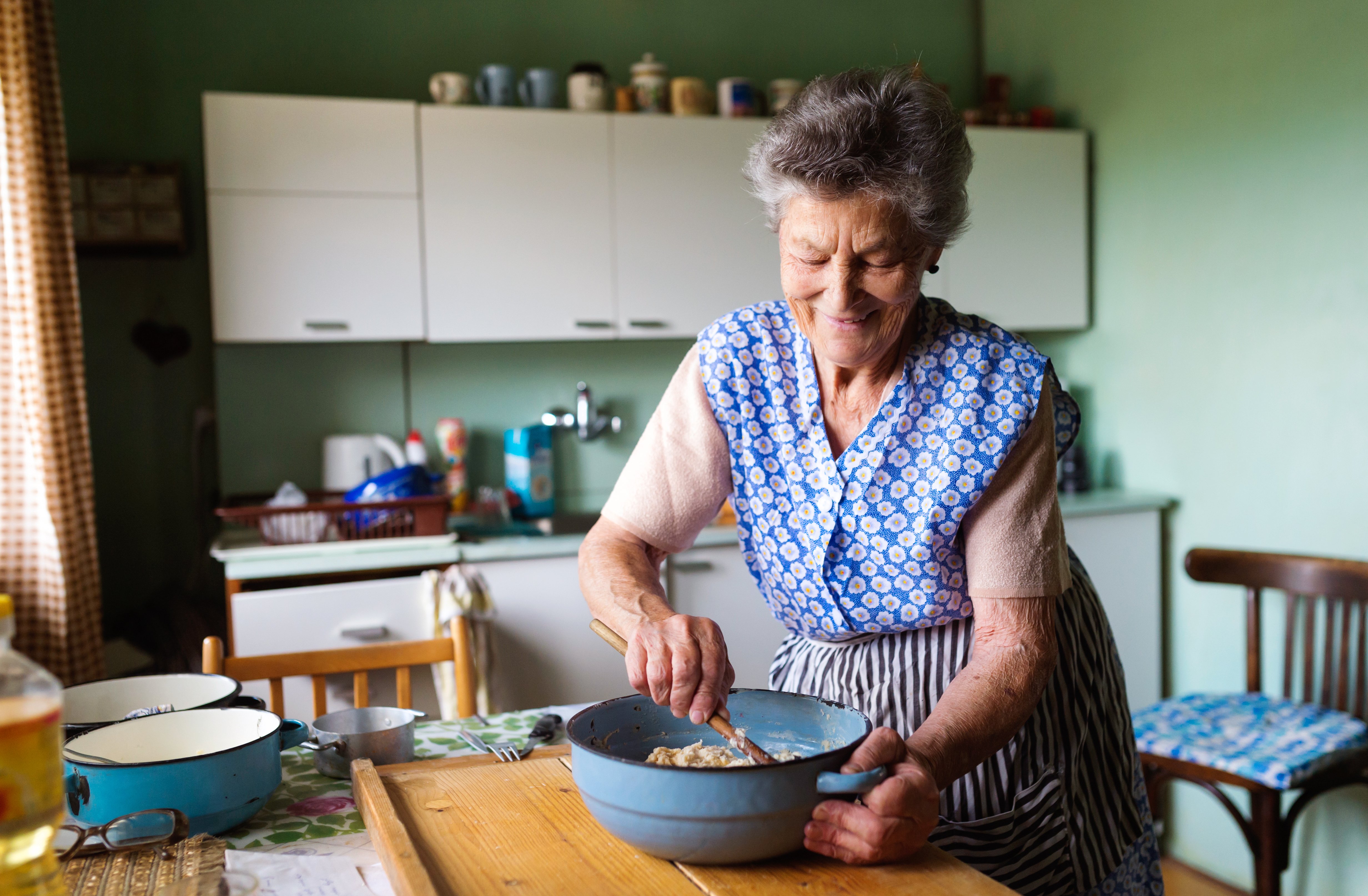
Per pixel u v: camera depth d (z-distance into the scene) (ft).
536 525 9.10
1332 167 7.79
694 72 10.34
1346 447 7.79
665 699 2.89
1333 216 7.79
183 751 3.33
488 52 9.72
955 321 3.36
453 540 8.00
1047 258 10.05
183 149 9.02
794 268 3.00
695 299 9.26
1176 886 8.89
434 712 7.75
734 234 9.34
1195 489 9.17
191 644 7.34
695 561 8.34
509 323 8.80
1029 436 3.26
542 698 8.08
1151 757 7.01
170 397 9.10
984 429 3.21
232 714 3.40
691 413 3.58
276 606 7.41
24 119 6.89
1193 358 9.12
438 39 9.59
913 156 2.75
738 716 3.28
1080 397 10.48
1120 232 9.88
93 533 7.68
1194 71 8.94
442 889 2.56
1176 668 9.47
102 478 8.95
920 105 2.81
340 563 7.63
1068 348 10.62
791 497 3.48
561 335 8.92
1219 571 7.57
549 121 8.82
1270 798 6.57
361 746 3.59
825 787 2.56
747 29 10.48
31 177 6.98
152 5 8.91
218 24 9.06
